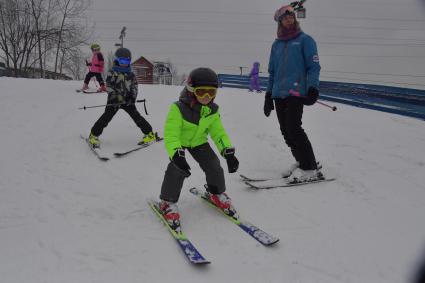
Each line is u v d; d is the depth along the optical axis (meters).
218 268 2.47
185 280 2.33
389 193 3.74
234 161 2.97
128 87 5.02
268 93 4.26
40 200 3.38
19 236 2.73
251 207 3.40
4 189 3.59
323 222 3.14
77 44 30.72
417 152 5.21
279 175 4.22
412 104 8.71
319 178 3.97
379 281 2.39
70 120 6.40
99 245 2.67
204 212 3.26
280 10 3.88
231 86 16.17
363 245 2.80
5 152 4.71
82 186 3.78
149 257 2.55
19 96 8.41
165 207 3.03
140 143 5.16
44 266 2.37
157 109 7.41
